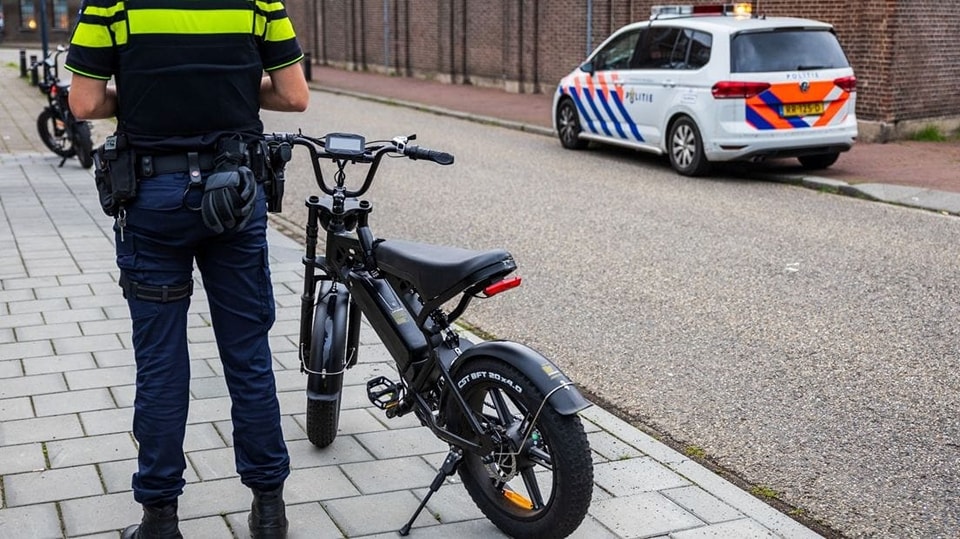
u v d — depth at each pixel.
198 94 3.15
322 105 22.56
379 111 21.33
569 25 23.08
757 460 4.62
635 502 4.05
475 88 26.23
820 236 9.21
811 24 12.31
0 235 8.58
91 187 11.01
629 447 4.60
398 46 30.64
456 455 3.69
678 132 12.72
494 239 9.05
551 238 9.09
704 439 4.84
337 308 4.35
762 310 6.92
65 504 3.90
